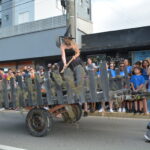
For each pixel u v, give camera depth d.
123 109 10.40
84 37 17.80
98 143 6.58
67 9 12.20
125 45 15.70
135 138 7.05
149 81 9.67
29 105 7.31
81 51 17.28
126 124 8.94
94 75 6.40
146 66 10.07
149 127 6.69
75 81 6.54
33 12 26.25
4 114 12.02
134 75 9.51
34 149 6.17
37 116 7.25
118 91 6.86
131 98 7.02
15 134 7.73
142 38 15.53
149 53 15.50
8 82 7.70
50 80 6.88
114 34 16.61
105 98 6.28
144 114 9.91
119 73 7.40
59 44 7.30
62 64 6.99
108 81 6.27
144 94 7.01
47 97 6.92
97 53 17.22
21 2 26.94
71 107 7.57
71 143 6.61
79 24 20.80
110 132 7.80
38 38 19.92
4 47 21.94
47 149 6.15
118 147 6.20
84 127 8.52
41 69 12.26
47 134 7.25
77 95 6.48
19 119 10.59
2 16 28.27
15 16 27.28
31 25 20.41
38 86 7.05
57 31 19.00
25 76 7.70
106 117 10.38
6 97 7.72
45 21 19.69
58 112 7.53
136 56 15.95
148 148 6.09
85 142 6.69
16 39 21.17
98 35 17.23
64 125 8.75
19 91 7.46
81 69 6.57
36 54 20.00
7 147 6.38
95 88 6.38
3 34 22.02
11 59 21.44
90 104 9.10
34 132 7.32
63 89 6.74
